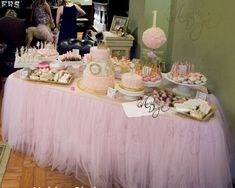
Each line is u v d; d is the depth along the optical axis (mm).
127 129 2082
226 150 2090
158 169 2076
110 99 2188
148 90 2357
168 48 3373
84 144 2283
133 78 2186
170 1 3264
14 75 2643
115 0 4383
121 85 2236
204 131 1924
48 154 2504
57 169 2486
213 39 2510
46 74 2504
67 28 4859
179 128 1962
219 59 2438
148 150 2096
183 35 3051
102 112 2141
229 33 2287
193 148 1960
